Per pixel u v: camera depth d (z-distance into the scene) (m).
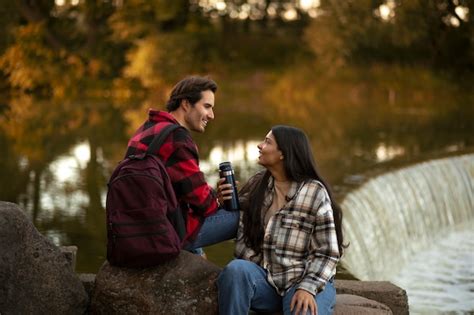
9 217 3.58
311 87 29.39
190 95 3.87
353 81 29.09
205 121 3.94
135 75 31.44
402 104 25.70
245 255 3.71
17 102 26.61
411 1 29.17
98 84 31.52
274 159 3.63
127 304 3.57
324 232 3.53
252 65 36.78
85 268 6.45
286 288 3.52
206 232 3.85
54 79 30.50
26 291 3.62
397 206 8.84
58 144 15.39
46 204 9.38
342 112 22.77
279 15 45.09
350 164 11.83
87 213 8.88
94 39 33.66
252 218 3.68
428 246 8.92
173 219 3.62
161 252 3.49
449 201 10.00
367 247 7.56
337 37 29.98
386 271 7.70
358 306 3.74
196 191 3.71
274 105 25.83
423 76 28.48
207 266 3.65
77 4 33.50
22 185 10.72
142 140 3.70
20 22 33.22
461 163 10.48
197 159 3.79
